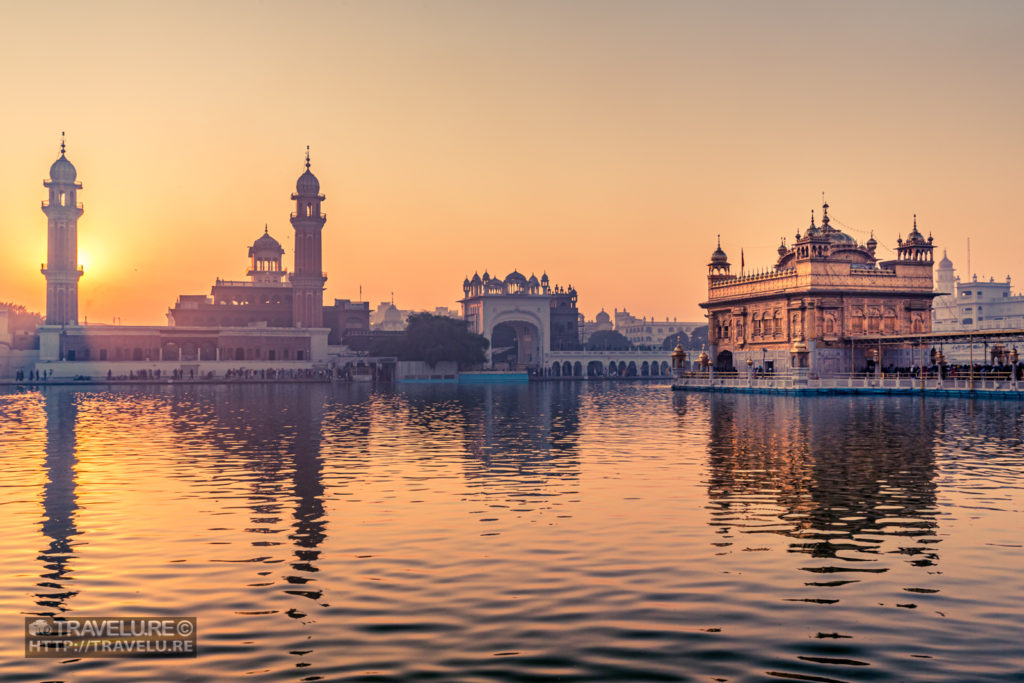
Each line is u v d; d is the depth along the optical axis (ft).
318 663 39.27
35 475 95.66
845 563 55.26
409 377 511.81
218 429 157.69
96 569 54.95
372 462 106.63
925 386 262.47
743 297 335.67
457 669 38.42
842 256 318.45
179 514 72.43
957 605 46.73
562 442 131.03
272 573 53.67
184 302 575.38
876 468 98.12
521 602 47.47
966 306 634.84
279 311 572.10
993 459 105.60
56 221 483.10
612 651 40.42
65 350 474.90
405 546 60.29
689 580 51.49
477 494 81.56
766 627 43.50
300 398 290.76
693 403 246.06
